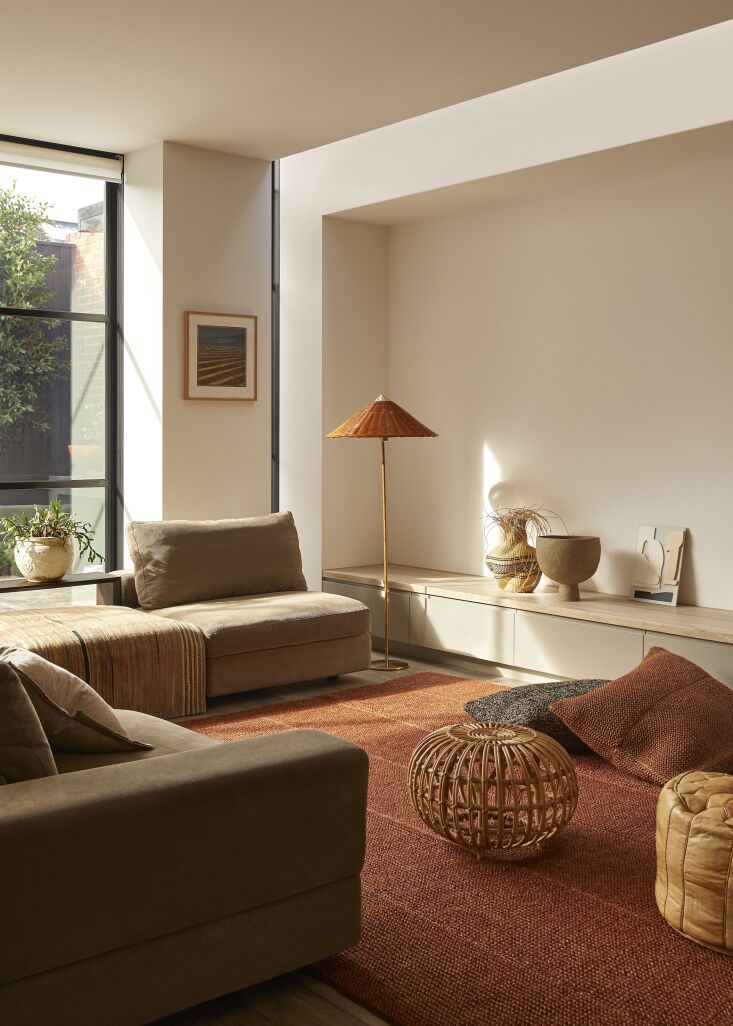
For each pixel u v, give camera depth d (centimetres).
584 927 294
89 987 229
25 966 218
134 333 652
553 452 625
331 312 689
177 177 627
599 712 428
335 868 268
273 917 258
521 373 640
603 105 523
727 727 421
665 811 296
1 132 603
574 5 414
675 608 550
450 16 426
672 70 495
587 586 608
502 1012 251
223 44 462
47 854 220
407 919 299
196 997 246
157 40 458
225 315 650
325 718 509
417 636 634
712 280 544
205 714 522
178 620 531
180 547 580
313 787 262
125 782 239
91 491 671
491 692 559
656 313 569
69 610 549
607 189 588
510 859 341
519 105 562
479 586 625
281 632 546
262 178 666
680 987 262
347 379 701
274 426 718
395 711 522
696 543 557
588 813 382
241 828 249
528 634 570
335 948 271
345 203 663
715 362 545
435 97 534
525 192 618
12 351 637
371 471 720
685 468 561
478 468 670
